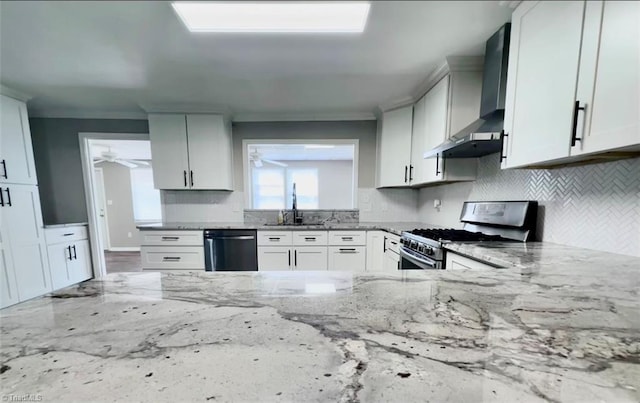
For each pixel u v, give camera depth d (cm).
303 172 775
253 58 188
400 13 141
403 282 81
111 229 586
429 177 232
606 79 91
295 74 213
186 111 296
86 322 56
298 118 326
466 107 193
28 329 53
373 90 246
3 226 239
